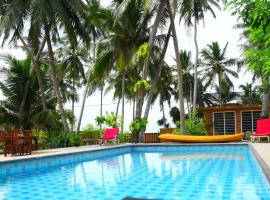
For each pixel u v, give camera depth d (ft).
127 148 54.70
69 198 18.40
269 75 9.98
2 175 27.40
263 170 19.36
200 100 140.46
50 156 33.60
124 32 68.64
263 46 9.29
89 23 69.21
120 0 68.23
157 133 82.17
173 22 64.90
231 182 22.86
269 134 55.11
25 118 68.80
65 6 61.93
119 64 69.00
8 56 68.03
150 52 61.82
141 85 59.62
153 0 59.11
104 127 61.52
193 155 45.62
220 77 131.44
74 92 112.37
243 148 52.90
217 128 79.87
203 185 21.85
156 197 18.16
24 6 57.62
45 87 74.13
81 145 58.13
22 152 35.86
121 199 17.83
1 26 55.67
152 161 38.68
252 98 126.41
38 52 63.31
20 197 18.92
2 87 67.21
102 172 29.58
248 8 8.85
